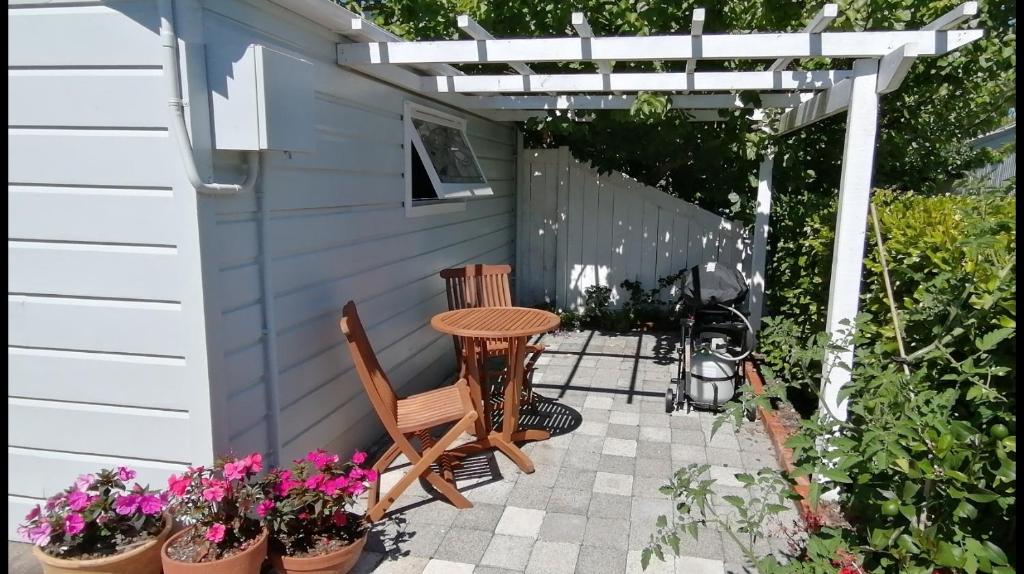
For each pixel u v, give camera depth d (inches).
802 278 179.6
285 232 117.4
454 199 195.2
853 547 85.7
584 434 164.7
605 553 111.1
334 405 139.7
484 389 157.8
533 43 128.5
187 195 94.0
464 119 222.5
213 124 97.9
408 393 182.5
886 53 115.0
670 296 283.1
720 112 223.0
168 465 104.0
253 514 100.0
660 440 160.7
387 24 259.4
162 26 89.3
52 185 99.1
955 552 70.1
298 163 120.3
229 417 104.5
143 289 99.0
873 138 119.3
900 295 119.8
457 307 186.5
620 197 283.0
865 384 93.4
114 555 88.9
